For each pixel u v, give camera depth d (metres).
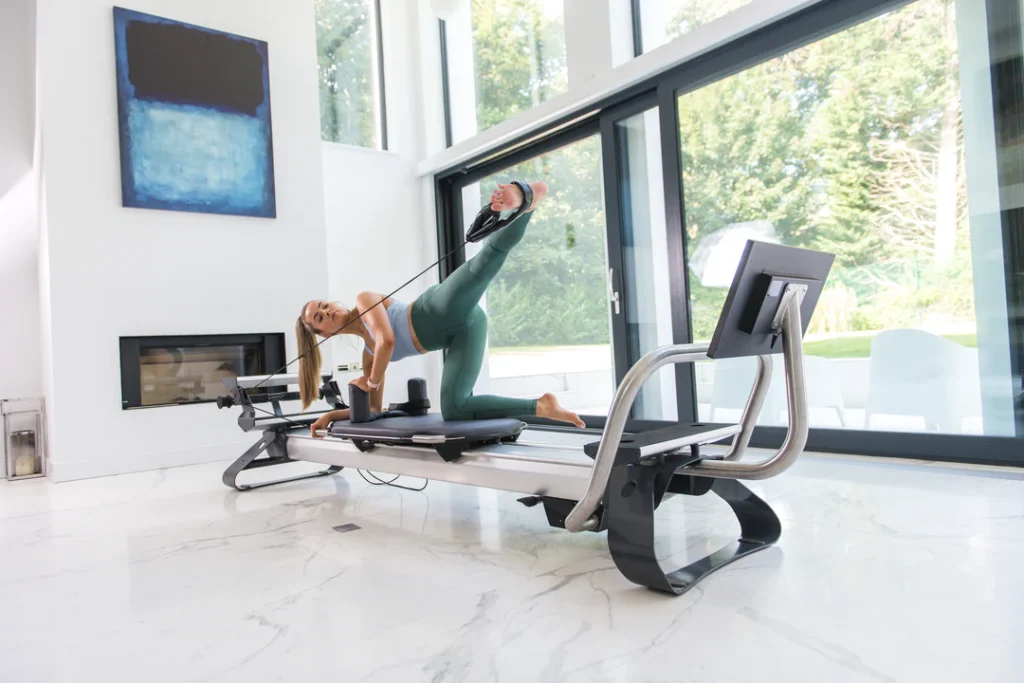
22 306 3.90
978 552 1.52
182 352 3.77
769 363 1.54
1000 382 2.36
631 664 1.08
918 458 2.54
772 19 2.87
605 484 1.40
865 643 1.11
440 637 1.23
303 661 1.16
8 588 1.66
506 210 1.87
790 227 2.96
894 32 2.56
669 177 3.38
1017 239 2.30
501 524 2.09
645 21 3.63
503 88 4.68
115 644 1.28
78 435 3.39
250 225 3.99
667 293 3.58
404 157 5.08
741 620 1.23
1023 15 2.24
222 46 3.90
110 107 3.57
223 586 1.60
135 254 3.60
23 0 3.93
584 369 4.19
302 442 2.64
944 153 2.46
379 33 5.14
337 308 2.45
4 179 3.87
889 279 2.64
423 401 2.52
